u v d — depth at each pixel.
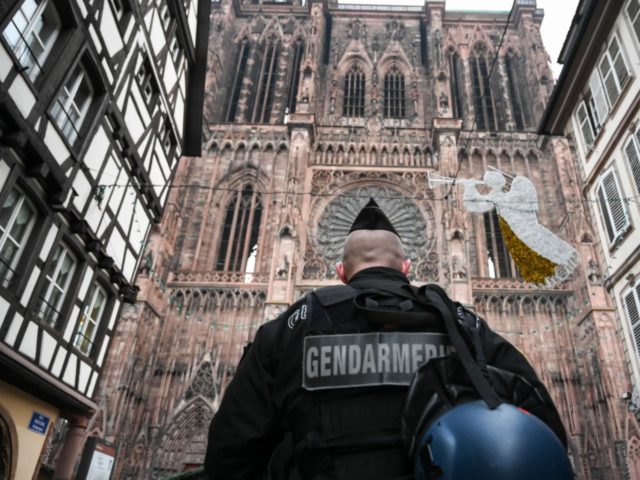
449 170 46.56
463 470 1.62
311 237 45.81
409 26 63.56
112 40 15.80
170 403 38.56
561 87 21.45
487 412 1.78
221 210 48.50
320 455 2.02
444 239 43.78
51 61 12.61
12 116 11.02
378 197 47.81
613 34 18.05
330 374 2.22
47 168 12.54
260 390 2.47
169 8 21.61
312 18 59.34
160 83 20.73
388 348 2.26
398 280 2.74
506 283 41.97
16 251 12.65
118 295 18.25
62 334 14.61
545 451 1.67
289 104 58.47
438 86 52.66
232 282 43.50
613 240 18.34
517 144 49.78
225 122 53.94
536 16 61.72
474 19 63.53
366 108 55.16
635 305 16.95
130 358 36.66
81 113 14.77
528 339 39.44
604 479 32.78
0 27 10.57
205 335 41.25
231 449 2.38
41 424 15.20
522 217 13.02
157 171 21.36
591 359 36.38
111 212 17.19
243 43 64.44
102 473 17.41
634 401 28.14
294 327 2.52
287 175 47.53
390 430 2.04
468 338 2.22
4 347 11.77
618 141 17.97
